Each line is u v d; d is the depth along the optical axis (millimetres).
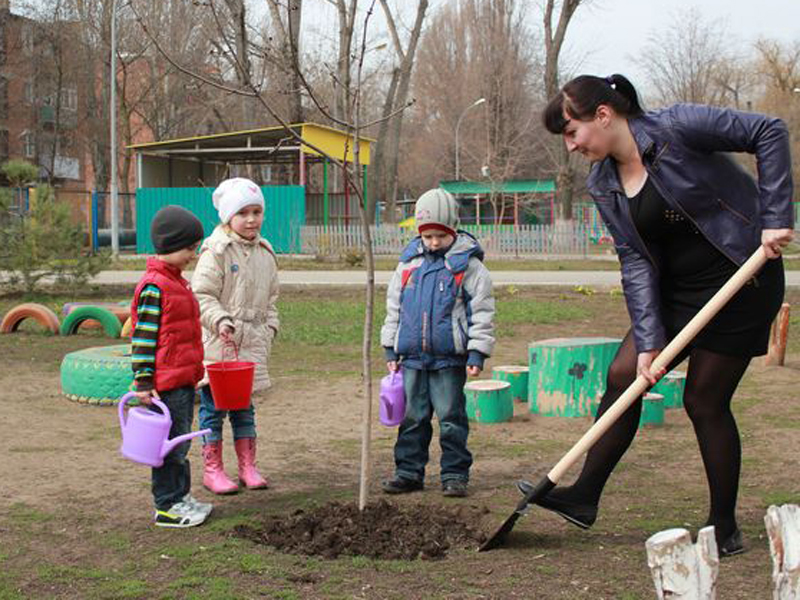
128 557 4070
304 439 6602
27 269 17406
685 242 4059
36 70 46750
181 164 34156
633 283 4113
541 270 24859
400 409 5105
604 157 4027
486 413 7078
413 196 68125
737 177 3955
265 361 5535
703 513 4676
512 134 53344
